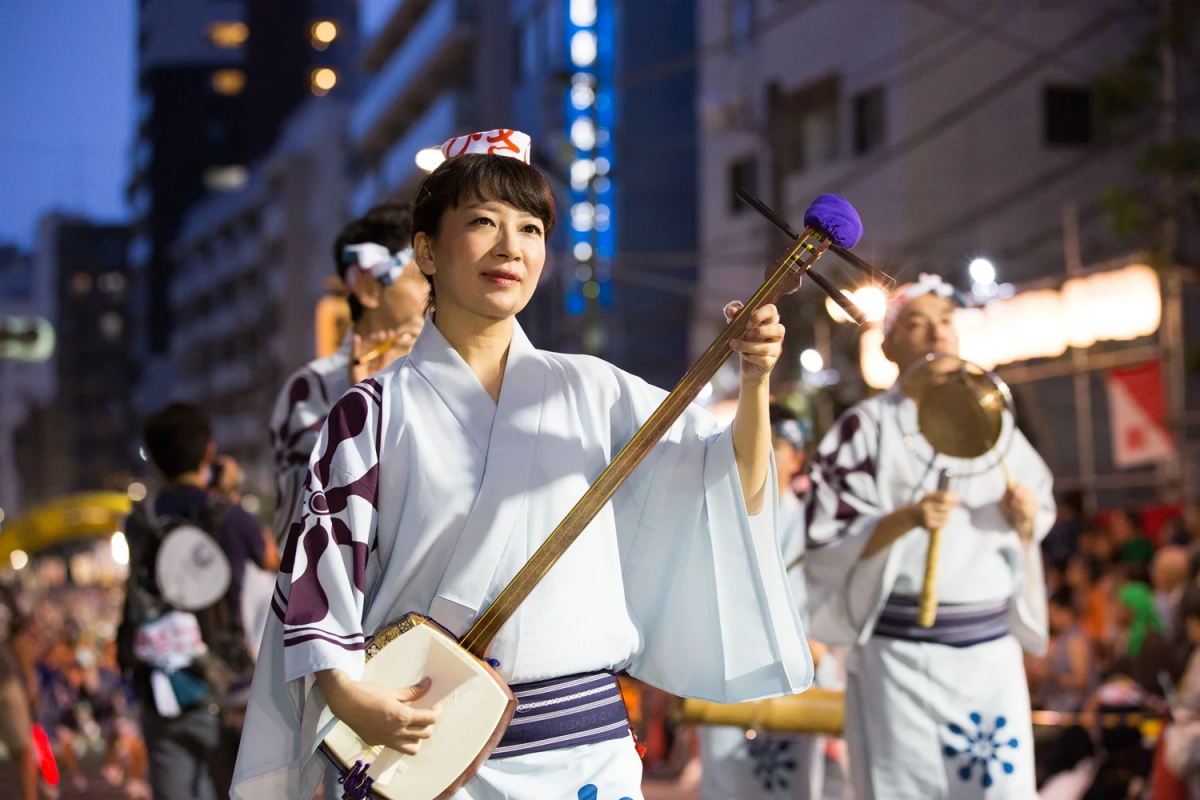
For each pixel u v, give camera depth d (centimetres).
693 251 3216
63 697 1747
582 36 3186
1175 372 1545
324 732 343
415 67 4456
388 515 356
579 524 347
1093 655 1020
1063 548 1394
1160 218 1602
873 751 594
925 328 623
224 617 643
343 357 560
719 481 372
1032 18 2389
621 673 397
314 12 7856
